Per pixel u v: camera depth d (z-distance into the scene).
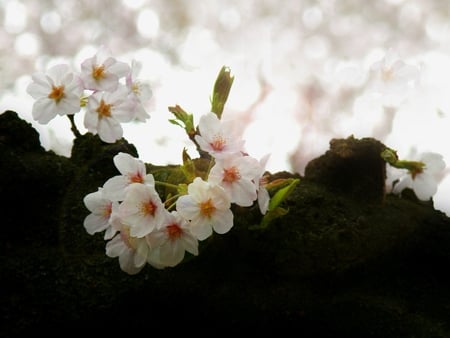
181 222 0.92
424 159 1.04
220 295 0.98
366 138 1.04
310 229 1.00
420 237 1.02
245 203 0.93
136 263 0.93
